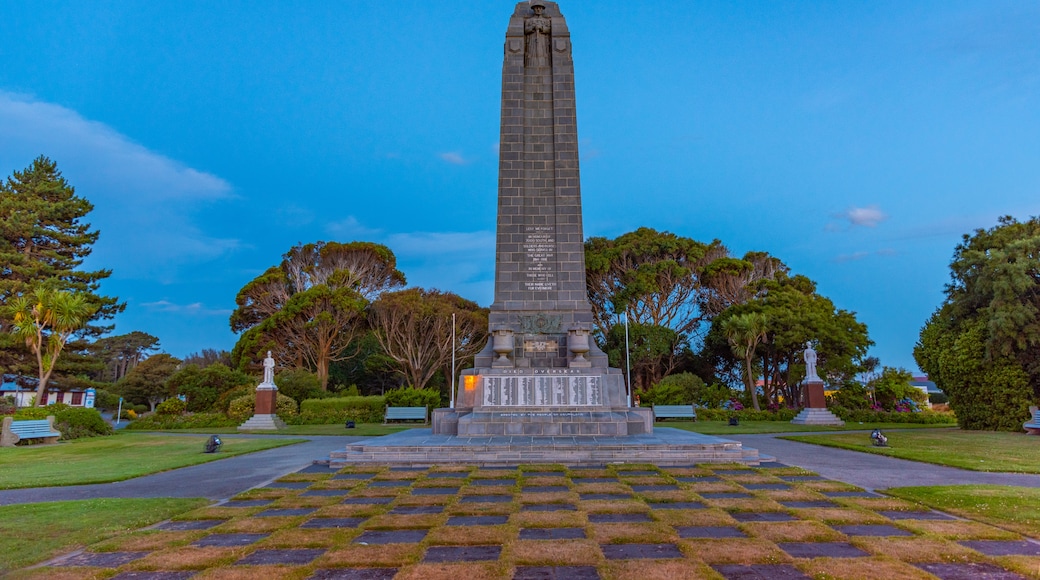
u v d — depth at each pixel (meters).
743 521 7.80
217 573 5.87
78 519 8.35
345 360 49.50
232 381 37.00
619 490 9.75
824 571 5.84
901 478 11.54
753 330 36.72
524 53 21.06
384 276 48.31
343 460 13.21
